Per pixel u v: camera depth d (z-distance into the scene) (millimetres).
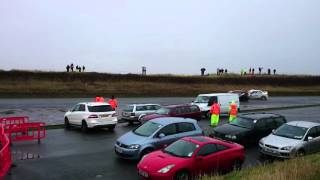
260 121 19844
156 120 16766
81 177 13297
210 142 13195
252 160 16375
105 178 13219
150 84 80875
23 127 19578
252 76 100812
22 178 13039
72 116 24922
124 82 78875
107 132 23922
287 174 9773
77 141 20438
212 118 26594
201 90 77375
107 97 56000
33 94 54969
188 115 27734
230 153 13398
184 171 12219
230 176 11422
